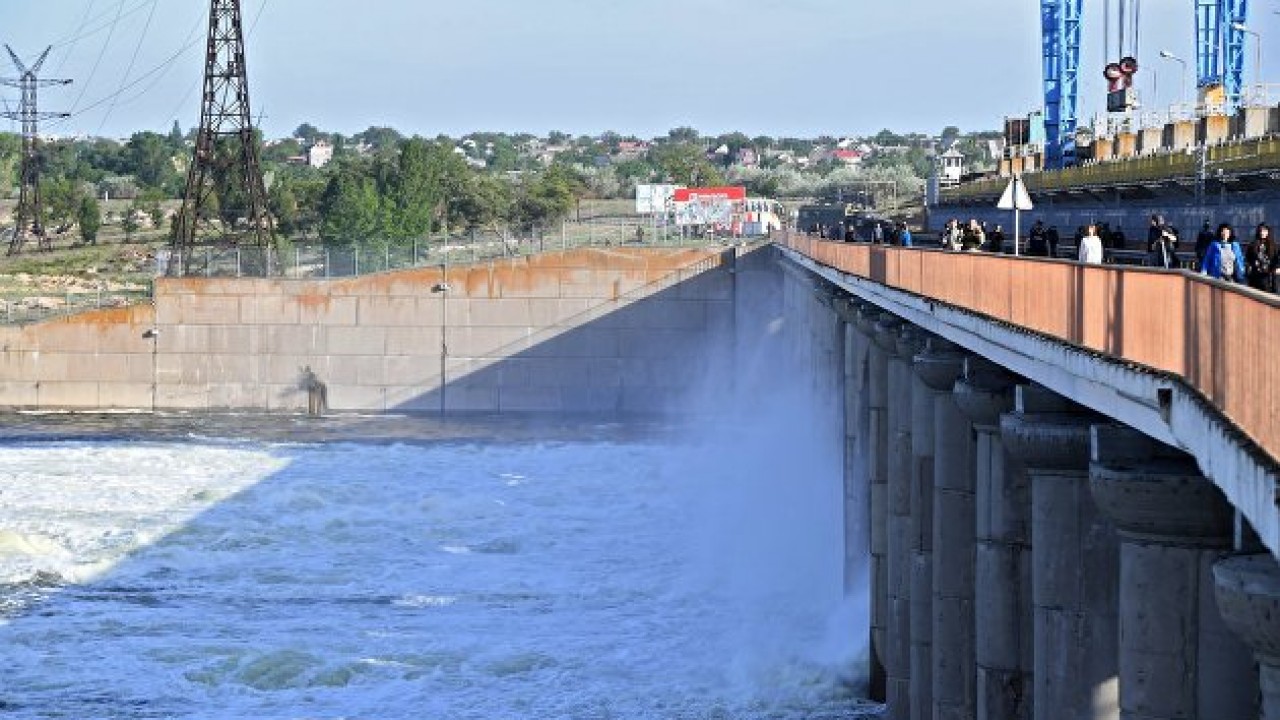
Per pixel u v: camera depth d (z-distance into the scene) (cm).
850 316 7406
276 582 8656
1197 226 7419
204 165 18612
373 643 7369
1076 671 3422
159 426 14762
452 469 12300
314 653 7169
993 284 3838
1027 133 17662
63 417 15338
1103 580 3400
